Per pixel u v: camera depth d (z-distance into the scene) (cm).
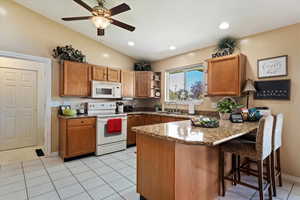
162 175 159
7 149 368
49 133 330
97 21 219
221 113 277
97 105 385
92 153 343
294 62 238
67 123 304
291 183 230
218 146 198
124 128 381
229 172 220
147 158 177
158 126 201
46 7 297
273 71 256
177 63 418
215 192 195
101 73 380
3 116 364
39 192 204
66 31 353
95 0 254
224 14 242
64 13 310
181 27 295
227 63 286
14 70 377
